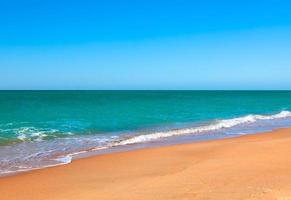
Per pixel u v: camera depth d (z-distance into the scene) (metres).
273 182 9.89
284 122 33.00
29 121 29.89
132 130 25.66
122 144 19.33
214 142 19.16
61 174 12.15
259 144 17.39
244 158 13.95
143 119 34.03
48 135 22.03
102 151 17.02
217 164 12.95
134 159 14.62
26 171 12.66
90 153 16.44
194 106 56.34
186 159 14.38
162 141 20.55
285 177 10.56
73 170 12.77
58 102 64.88
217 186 9.65
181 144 18.78
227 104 64.06
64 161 14.55
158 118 35.25
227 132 25.19
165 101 74.00
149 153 15.93
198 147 17.31
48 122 29.53
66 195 9.62
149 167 13.08
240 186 9.55
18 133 22.17
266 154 14.62
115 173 12.23
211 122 31.66
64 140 20.39
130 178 11.39
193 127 27.62
